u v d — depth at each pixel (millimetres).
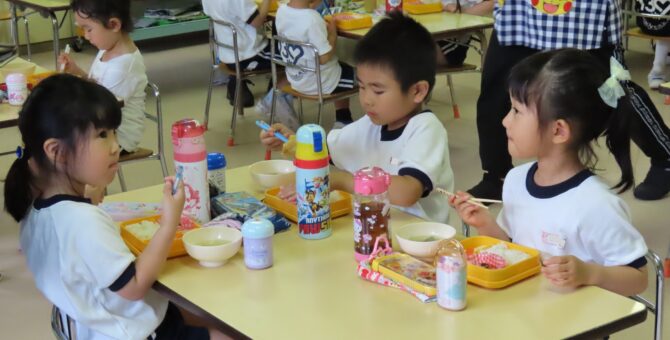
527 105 1719
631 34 5512
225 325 1447
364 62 2061
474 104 5445
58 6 5027
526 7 3312
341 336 1388
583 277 1545
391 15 2109
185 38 7461
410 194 1954
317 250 1757
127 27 3525
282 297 1541
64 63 3520
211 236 1769
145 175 4367
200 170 1870
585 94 1672
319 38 4215
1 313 2982
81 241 1599
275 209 1986
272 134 2197
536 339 1360
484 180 3832
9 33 6676
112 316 1656
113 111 1681
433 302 1498
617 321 1427
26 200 1702
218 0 4656
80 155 1643
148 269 1609
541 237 1783
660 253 3357
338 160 2279
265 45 4762
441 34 4109
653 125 3488
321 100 4262
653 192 3859
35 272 1689
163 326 1768
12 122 2770
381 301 1513
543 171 1791
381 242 1672
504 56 3465
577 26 3182
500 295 1522
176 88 5969
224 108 5488
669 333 2707
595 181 1742
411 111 2123
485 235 1852
